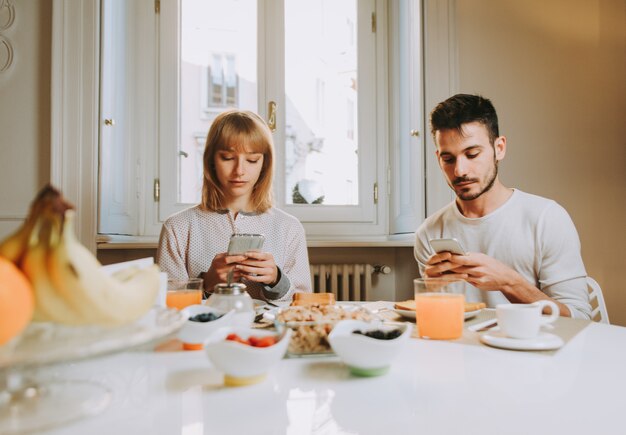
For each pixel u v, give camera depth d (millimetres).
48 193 471
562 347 764
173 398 525
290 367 660
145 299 552
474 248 1471
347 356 604
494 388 560
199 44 2340
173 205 2285
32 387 542
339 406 501
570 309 1209
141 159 2264
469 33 2260
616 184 2262
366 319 735
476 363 673
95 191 1983
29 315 446
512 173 2258
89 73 1995
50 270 465
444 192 2117
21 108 2027
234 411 486
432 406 499
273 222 1681
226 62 2363
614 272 2240
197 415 474
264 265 1312
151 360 684
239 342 594
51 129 1968
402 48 2328
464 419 462
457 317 828
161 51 2285
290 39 2410
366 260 2379
